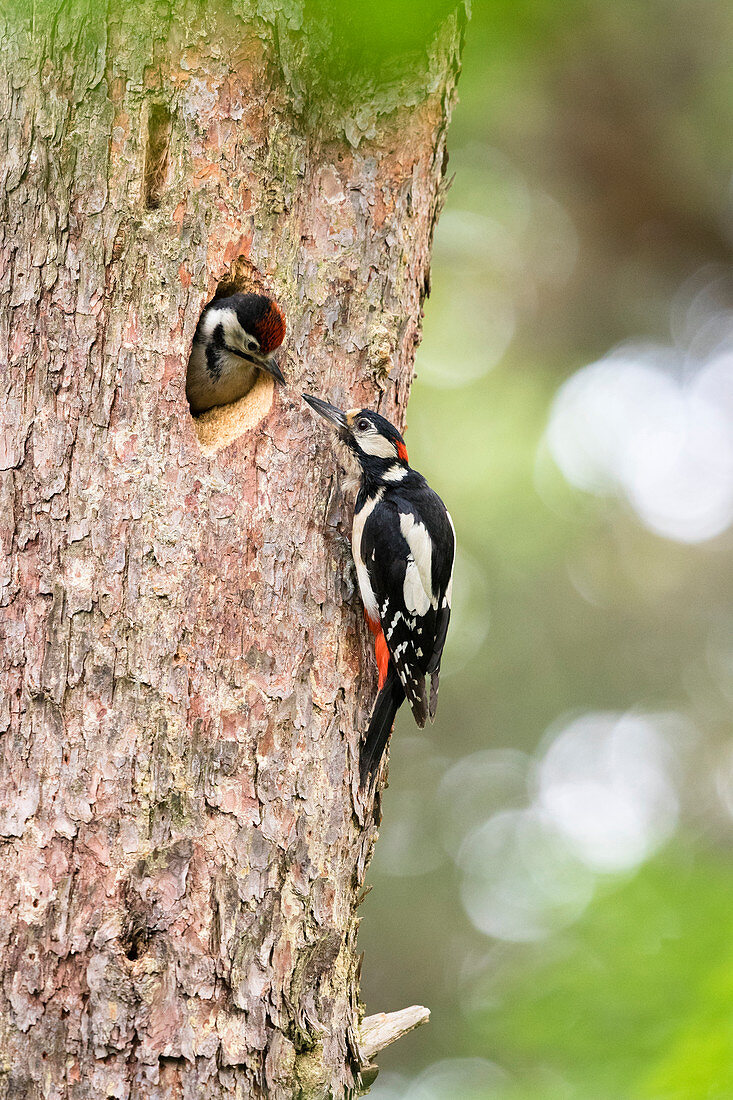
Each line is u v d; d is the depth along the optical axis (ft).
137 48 27.73
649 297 65.98
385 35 26.96
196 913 25.27
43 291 26.81
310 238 30.58
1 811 24.68
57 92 27.35
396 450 31.65
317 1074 26.27
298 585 28.53
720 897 44.04
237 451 28.30
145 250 27.48
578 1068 40.65
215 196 28.43
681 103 58.59
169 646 26.16
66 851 24.63
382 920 74.84
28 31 27.50
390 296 31.68
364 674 29.84
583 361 69.26
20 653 25.36
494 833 74.49
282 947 26.40
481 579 75.31
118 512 26.30
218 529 27.32
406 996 73.00
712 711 75.66
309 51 29.66
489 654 76.07
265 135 29.35
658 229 62.85
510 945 58.95
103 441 26.55
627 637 76.74
